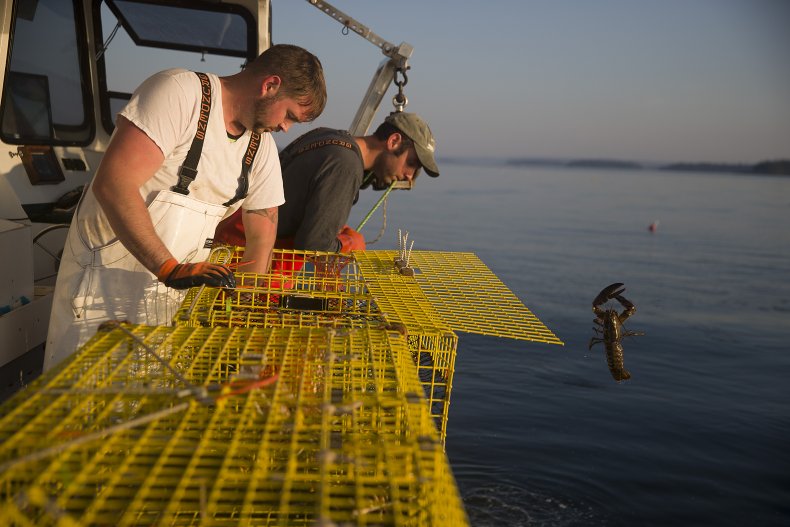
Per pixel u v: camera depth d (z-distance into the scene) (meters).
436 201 51.34
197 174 2.53
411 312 2.43
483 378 7.53
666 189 89.69
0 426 1.28
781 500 4.89
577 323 11.66
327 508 1.07
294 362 1.71
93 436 1.15
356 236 3.87
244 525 1.09
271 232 2.93
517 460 5.19
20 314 2.79
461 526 1.08
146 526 1.30
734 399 7.62
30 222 3.81
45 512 1.13
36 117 4.20
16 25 3.92
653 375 8.49
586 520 4.30
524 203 53.84
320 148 3.52
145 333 1.88
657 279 18.86
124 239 2.24
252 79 2.51
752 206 57.84
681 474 5.25
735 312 14.17
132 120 2.32
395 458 1.27
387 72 5.27
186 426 1.37
